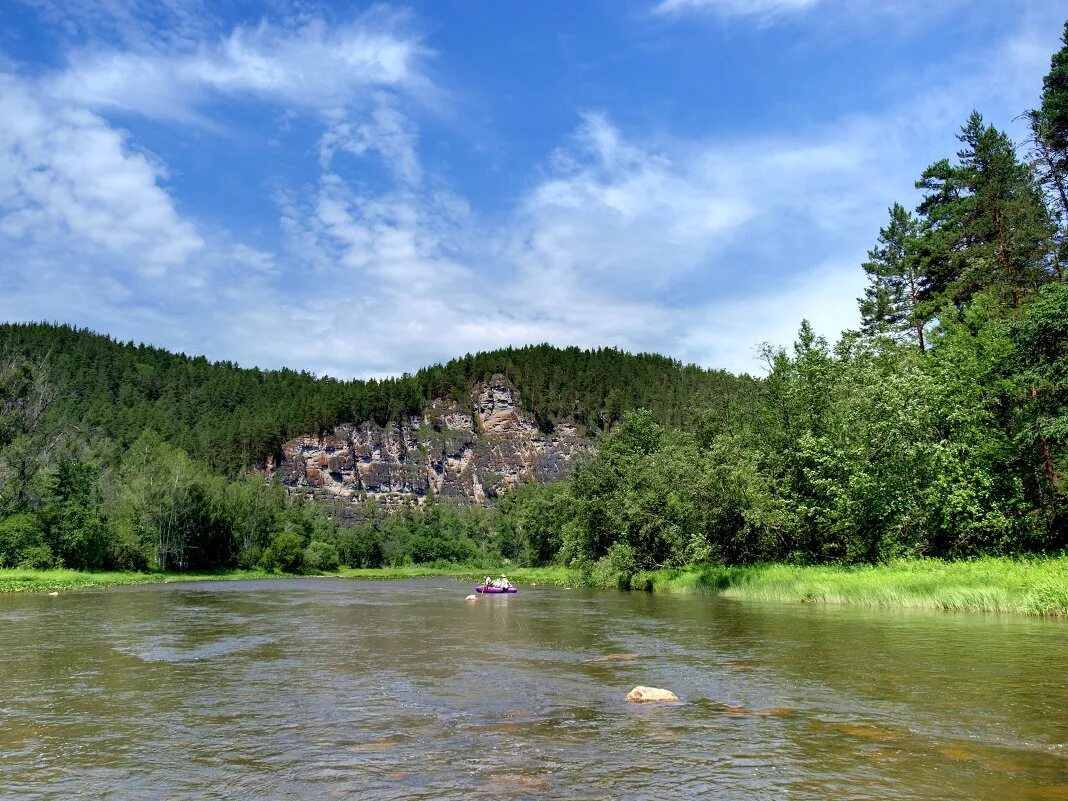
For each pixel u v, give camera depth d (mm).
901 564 36281
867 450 39750
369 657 20234
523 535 110062
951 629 22438
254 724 12422
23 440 81438
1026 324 35594
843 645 20000
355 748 10844
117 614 35219
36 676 17375
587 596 47719
